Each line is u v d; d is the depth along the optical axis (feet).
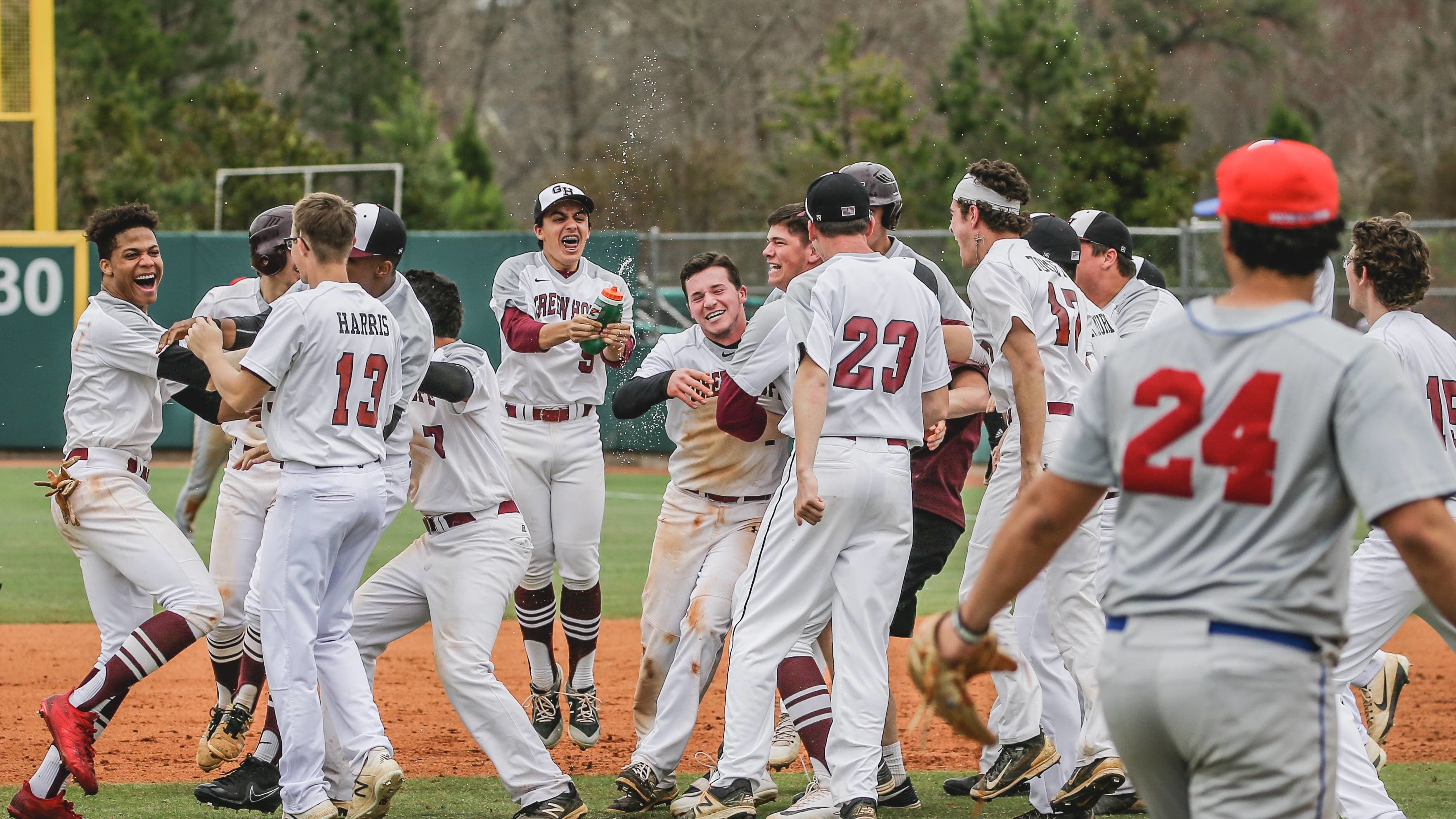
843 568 56.44
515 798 57.98
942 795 67.87
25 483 191.01
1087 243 72.74
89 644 102.17
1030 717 60.64
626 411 66.08
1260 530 31.65
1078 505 34.30
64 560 138.62
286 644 54.03
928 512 68.18
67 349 203.51
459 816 61.77
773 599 56.59
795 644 59.06
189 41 402.52
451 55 467.52
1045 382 61.57
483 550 59.98
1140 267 82.28
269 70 441.68
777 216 65.67
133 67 370.73
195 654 99.66
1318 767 31.68
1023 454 59.72
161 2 411.95
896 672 95.91
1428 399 58.23
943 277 65.21
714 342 67.46
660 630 66.54
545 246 84.58
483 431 60.64
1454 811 63.05
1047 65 323.78
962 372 66.13
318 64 410.93
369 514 55.83
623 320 81.41
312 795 54.13
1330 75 480.64
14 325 202.80
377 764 53.93
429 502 59.88
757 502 65.46
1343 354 31.37
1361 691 79.56
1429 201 442.50
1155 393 32.91
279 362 53.16
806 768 74.54
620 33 449.89
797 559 56.29
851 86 348.59
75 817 57.88
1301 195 32.24
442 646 58.49
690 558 65.77
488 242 210.18
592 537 79.20
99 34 377.71
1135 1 446.19
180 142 339.16
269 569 54.34
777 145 380.37
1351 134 478.18
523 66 460.96
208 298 70.28
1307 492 31.53
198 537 147.95
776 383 62.85
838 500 55.31
